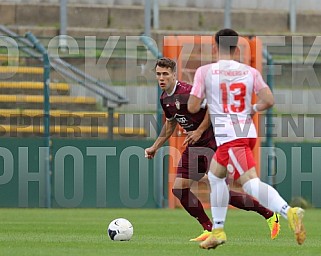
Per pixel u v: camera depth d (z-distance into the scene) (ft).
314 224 151.74
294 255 88.79
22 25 240.53
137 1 248.11
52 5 242.17
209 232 108.88
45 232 125.49
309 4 259.39
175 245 100.22
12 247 95.91
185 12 249.14
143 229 135.64
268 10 257.34
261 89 89.15
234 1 255.50
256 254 89.25
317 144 200.75
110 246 97.96
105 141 193.88
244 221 159.84
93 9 241.76
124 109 203.00
